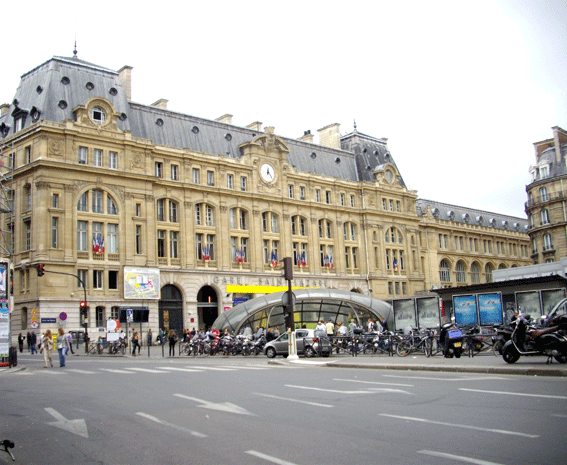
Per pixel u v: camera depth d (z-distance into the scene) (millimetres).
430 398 13969
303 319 52562
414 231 91625
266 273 70875
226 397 15586
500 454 8531
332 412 12562
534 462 8078
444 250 107938
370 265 83188
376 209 85375
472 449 8883
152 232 60594
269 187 73125
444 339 28062
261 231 71500
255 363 31438
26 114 57969
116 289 57312
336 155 85750
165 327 61719
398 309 48906
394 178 90062
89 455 9883
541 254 82750
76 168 55188
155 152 62812
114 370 27641
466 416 11445
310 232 77375
